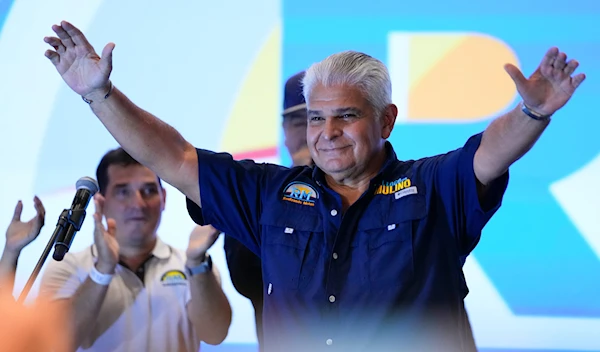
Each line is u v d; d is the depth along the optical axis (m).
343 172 4.94
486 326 8.54
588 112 8.77
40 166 9.05
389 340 4.65
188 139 9.06
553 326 8.52
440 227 4.81
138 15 9.20
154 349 7.24
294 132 7.16
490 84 8.92
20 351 4.20
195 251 7.09
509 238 8.64
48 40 4.81
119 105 4.93
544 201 8.68
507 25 8.99
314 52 9.12
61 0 9.23
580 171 8.69
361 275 4.76
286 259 4.89
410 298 4.70
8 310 4.27
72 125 9.13
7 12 9.22
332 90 4.90
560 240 8.62
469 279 8.59
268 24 9.16
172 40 9.16
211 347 8.45
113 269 7.03
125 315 7.25
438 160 4.93
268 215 5.04
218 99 9.10
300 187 5.10
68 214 5.09
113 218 7.52
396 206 4.87
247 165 5.26
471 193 4.71
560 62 4.29
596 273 8.56
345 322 4.71
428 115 8.89
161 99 9.12
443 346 4.65
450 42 8.98
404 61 8.99
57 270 7.31
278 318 4.84
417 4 9.04
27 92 9.15
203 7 9.20
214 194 5.15
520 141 4.43
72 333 6.92
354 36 9.08
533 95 4.31
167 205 8.77
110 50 4.70
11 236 6.20
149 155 5.07
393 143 8.87
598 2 8.94
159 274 7.47
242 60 9.13
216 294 7.24
